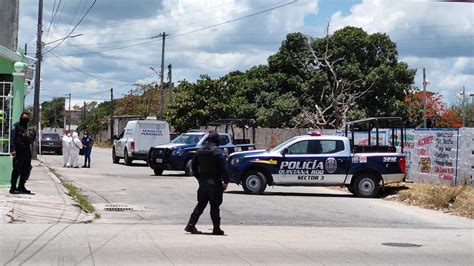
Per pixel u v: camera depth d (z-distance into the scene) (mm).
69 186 19297
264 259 8883
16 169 14930
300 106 41312
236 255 9133
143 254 8945
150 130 33531
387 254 9656
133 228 11727
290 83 42375
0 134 16656
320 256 9297
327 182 19109
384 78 40156
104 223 12406
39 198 14672
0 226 11219
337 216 14703
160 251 9250
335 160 19078
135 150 33062
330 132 32531
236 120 28875
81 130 96938
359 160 19125
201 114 42875
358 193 19203
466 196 17000
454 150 19797
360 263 8805
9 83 16641
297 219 13977
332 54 41375
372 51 42094
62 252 8891
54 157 42969
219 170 11062
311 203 17188
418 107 52438
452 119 57281
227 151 26047
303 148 19188
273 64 43438
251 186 19016
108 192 18562
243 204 16359
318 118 38656
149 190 19438
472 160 18844
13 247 9172
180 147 26281
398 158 19281
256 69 45656
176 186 21141
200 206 11164
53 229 11133
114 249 9289
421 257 9461
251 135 39469
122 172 28141
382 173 19125
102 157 44719
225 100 43531
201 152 11070
